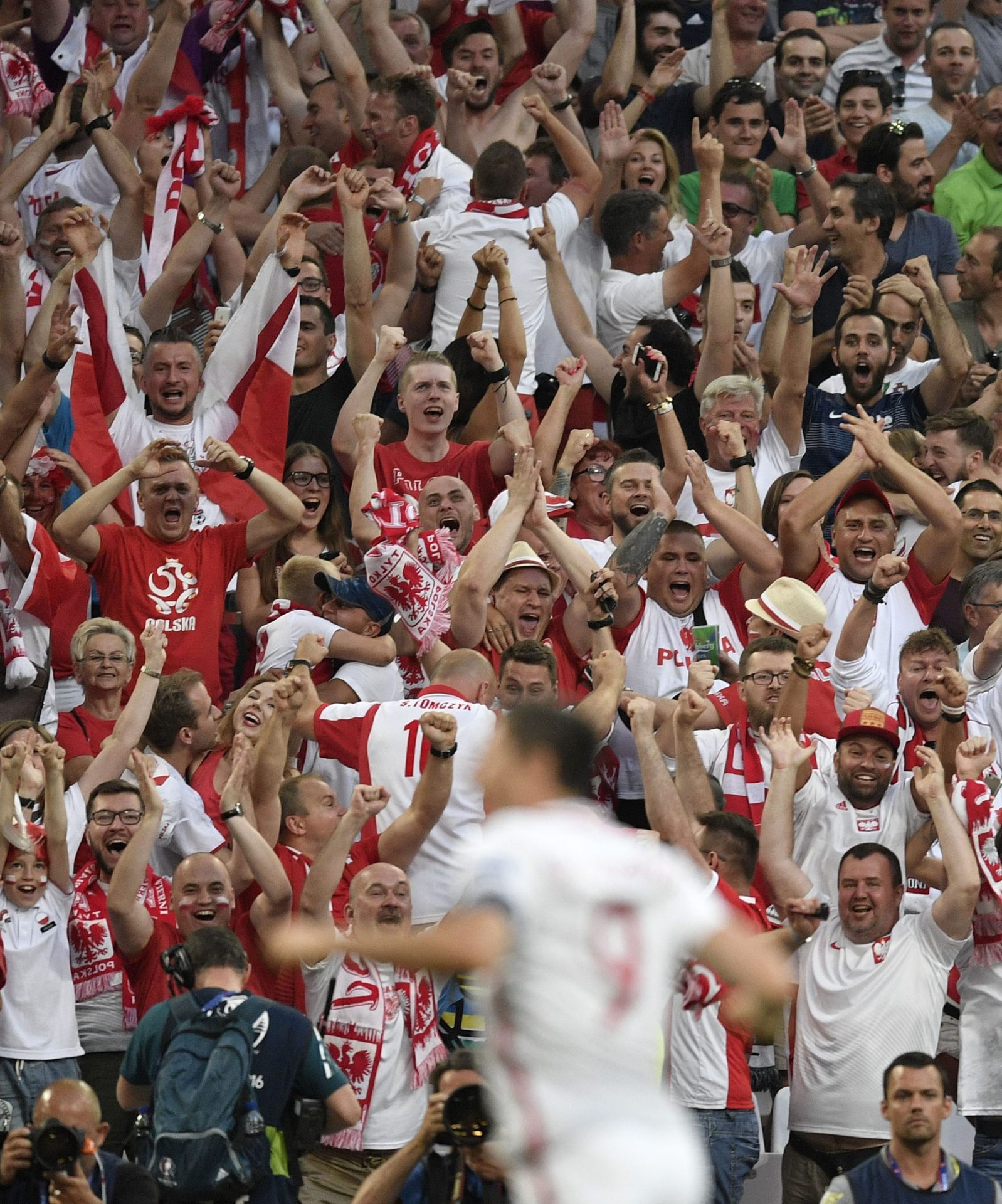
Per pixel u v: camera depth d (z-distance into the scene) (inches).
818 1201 1029.2
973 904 1025.5
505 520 1145.4
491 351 1298.0
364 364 1371.8
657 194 1499.8
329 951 442.3
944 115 1813.5
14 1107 948.0
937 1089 921.5
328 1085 863.7
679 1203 455.8
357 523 1216.8
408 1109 973.2
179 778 1066.1
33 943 967.6
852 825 1092.5
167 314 1451.8
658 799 1017.5
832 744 1130.0
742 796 1121.4
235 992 871.7
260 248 1424.7
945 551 1255.5
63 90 1510.8
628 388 1390.3
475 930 442.3
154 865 1051.9
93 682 1111.6
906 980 1031.0
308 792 1045.2
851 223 1549.0
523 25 1754.4
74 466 1267.2
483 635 1167.0
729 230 1396.4
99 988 984.9
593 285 1507.1
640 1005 469.7
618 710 1157.1
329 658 1163.3
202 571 1199.6
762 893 1054.4
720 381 1348.4
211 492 1279.5
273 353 1314.0
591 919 471.8
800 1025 1041.5
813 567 1261.1
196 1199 821.2
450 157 1536.7
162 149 1494.8
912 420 1475.1
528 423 1347.2
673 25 1763.0
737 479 1298.0
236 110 1678.2
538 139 1658.5
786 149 1611.7
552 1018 465.4
